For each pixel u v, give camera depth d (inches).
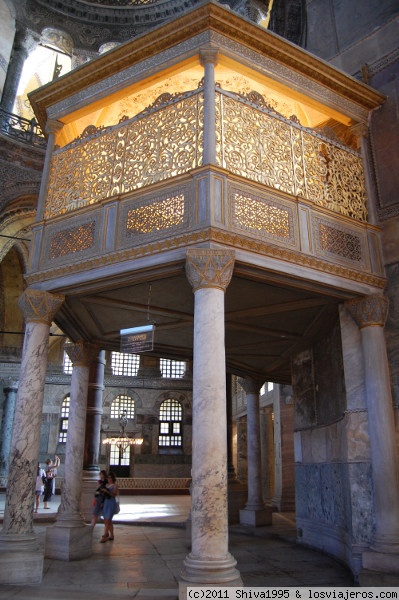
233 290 297.4
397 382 297.9
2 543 257.1
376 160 341.4
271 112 303.6
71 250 300.4
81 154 326.6
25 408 279.6
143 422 1278.3
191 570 207.2
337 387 342.0
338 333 341.7
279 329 382.9
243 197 266.4
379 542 264.2
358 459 291.3
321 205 299.6
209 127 268.1
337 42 408.5
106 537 408.2
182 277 281.1
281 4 535.8
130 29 874.1
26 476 270.2
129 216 282.4
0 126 680.4
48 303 299.0
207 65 283.1
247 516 508.4
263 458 820.6
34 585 250.8
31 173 684.7
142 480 1000.2
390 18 366.0
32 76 1001.5
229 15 284.4
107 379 1280.8
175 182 269.6
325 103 331.6
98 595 232.8
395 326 305.9
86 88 333.1
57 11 827.4
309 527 395.2
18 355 914.7
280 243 271.6
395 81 346.9
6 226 693.9
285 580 273.9
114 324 380.2
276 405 705.0
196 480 219.6
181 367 1362.0
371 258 314.8
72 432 381.7
